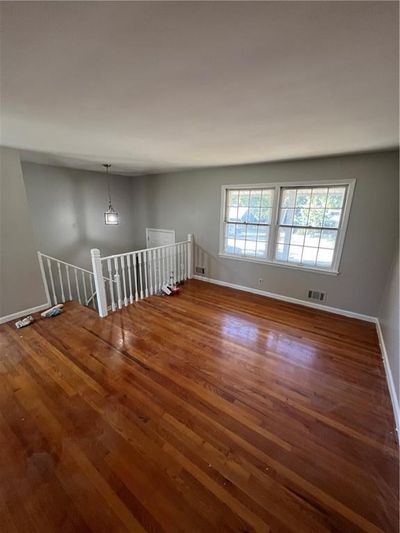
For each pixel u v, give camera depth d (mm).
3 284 3096
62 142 2709
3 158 2941
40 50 1061
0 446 1578
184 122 2023
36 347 2637
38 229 4402
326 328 3166
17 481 1384
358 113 1764
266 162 3773
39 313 3395
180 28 916
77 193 4922
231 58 1125
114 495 1320
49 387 2076
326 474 1448
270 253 4090
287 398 2012
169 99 1586
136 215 6074
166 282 4688
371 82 1329
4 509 1261
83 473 1427
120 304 3648
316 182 3443
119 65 1188
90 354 2533
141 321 3264
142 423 1753
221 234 4625
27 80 1335
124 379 2180
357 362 2490
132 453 1544
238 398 1998
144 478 1405
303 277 3836
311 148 2832
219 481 1398
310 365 2430
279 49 1053
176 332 3002
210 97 1548
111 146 2877
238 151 3062
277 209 3865
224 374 2275
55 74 1271
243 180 4152
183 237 5285
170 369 2324
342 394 2070
